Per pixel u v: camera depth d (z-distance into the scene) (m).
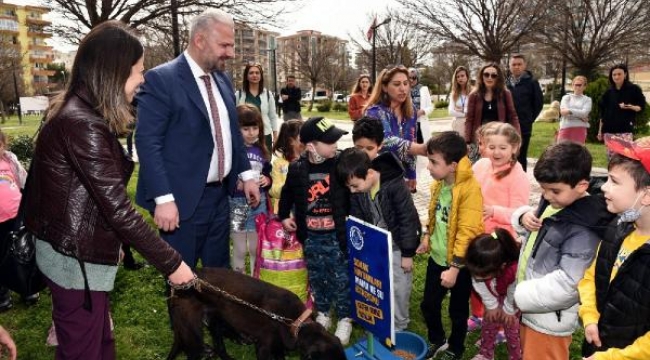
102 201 2.11
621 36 18.20
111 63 2.20
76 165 2.09
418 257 4.96
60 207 2.15
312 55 50.06
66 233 2.15
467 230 2.91
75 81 2.23
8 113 51.25
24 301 4.20
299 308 3.03
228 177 3.52
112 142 2.20
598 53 18.83
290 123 4.27
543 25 17.88
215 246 3.55
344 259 3.49
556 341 2.48
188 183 3.18
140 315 3.95
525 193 3.35
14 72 40.31
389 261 2.64
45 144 2.14
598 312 2.05
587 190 2.40
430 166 3.08
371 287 2.84
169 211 3.02
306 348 2.76
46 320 3.92
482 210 2.97
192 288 2.96
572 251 2.25
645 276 1.79
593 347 2.12
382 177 3.23
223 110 3.36
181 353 3.38
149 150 3.01
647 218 1.84
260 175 4.28
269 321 2.98
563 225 2.32
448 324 3.70
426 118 6.32
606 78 13.84
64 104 2.20
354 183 3.05
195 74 3.18
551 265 2.37
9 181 3.65
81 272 2.22
